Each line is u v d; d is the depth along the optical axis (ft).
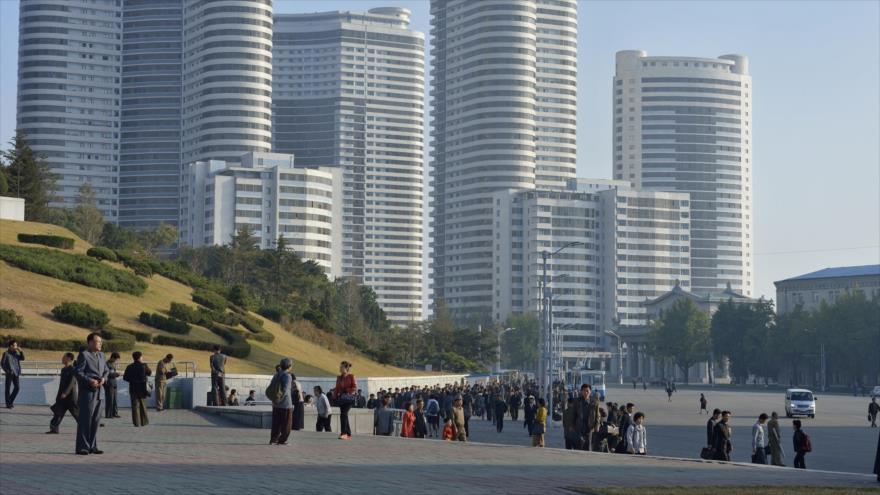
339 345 365.81
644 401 432.66
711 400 444.96
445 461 90.02
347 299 598.34
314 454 94.12
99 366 86.53
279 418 104.58
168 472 74.28
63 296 248.73
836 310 634.84
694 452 179.52
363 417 157.38
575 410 124.98
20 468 74.84
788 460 164.76
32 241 293.43
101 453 87.04
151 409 161.79
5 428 114.52
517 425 253.85
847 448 192.44
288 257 503.20
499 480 73.92
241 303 334.85
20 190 440.45
